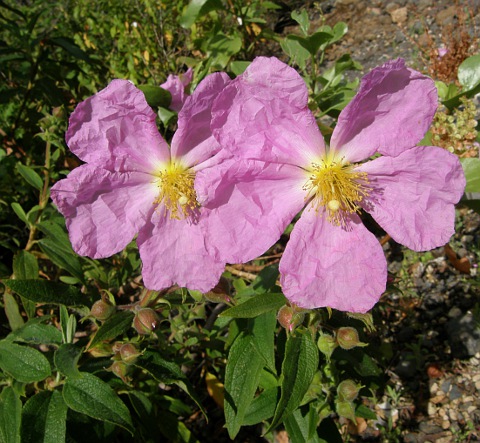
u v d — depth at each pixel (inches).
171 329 6.8
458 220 10.0
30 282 5.2
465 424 7.6
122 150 4.6
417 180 4.3
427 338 8.5
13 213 9.9
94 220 4.6
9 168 9.5
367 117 4.3
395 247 9.9
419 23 16.7
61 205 4.5
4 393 5.3
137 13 13.6
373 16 17.8
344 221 4.6
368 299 4.4
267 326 5.1
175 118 6.7
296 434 5.7
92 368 5.5
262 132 4.3
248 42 13.2
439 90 6.2
